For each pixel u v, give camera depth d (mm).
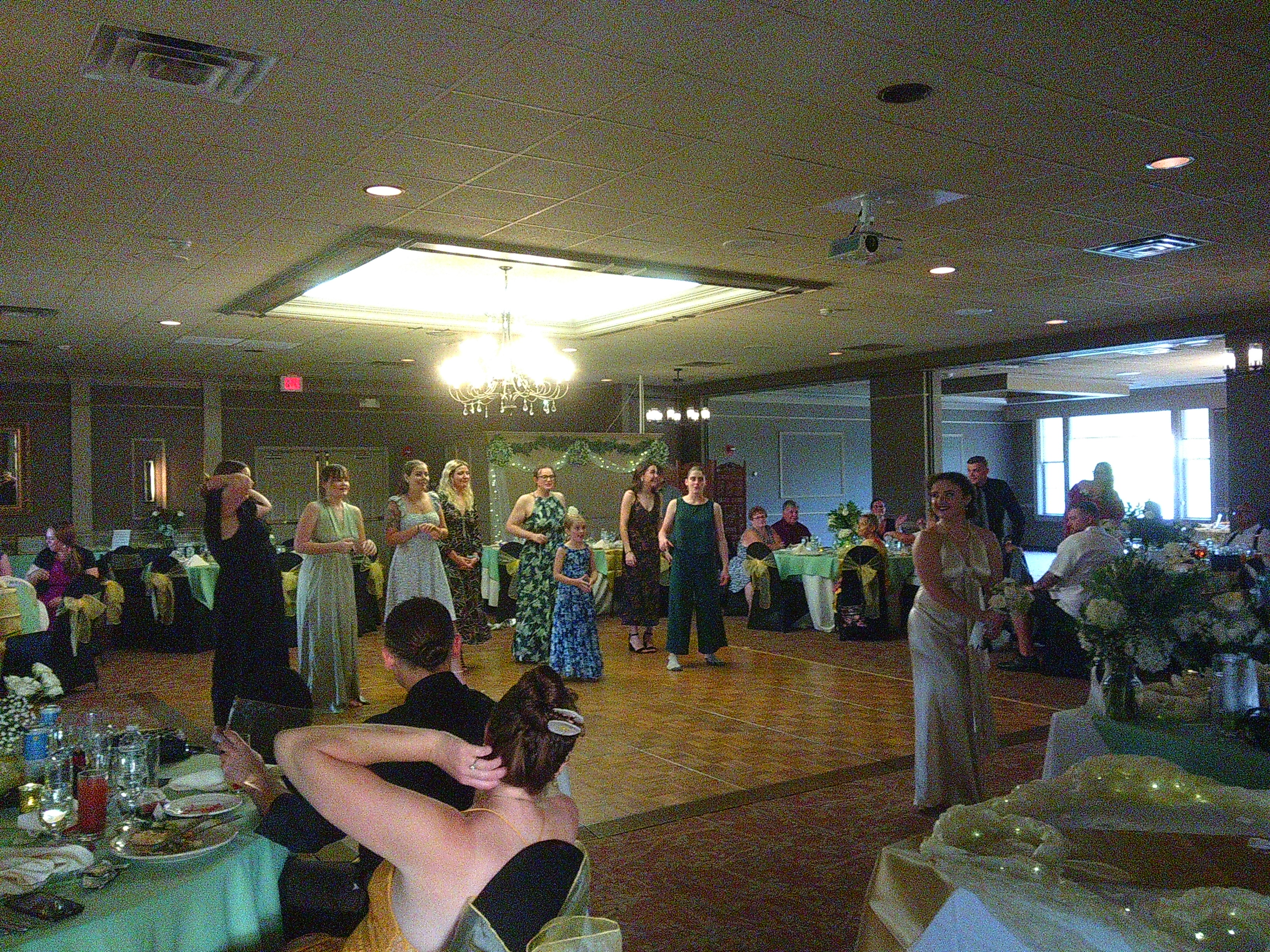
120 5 3518
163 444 14977
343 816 1823
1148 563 3213
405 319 10438
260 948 2359
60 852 2260
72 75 4117
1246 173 5746
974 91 4465
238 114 4566
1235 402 11047
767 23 3752
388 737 1932
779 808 4684
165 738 3197
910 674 8016
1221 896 1591
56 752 2611
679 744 5867
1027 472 23797
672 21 3721
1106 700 3283
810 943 3318
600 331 11562
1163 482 21375
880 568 9758
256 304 9211
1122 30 3873
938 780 4465
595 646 7793
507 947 1746
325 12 3604
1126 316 11102
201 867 2275
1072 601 7102
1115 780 2209
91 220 6320
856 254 6148
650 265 7918
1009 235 7164
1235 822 2105
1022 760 5410
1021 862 1780
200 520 15172
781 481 20844
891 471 14914
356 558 10781
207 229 6582
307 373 15203
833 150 5234
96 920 1995
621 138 4992
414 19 3668
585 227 6723
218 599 4918
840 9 3658
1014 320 11266
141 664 9094
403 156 5207
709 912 3576
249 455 15695
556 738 1900
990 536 4527
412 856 1807
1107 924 1572
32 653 6047
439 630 2871
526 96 4418
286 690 3963
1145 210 6520
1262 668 3178
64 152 5047
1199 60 4164
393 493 16781
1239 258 8031
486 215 6379
